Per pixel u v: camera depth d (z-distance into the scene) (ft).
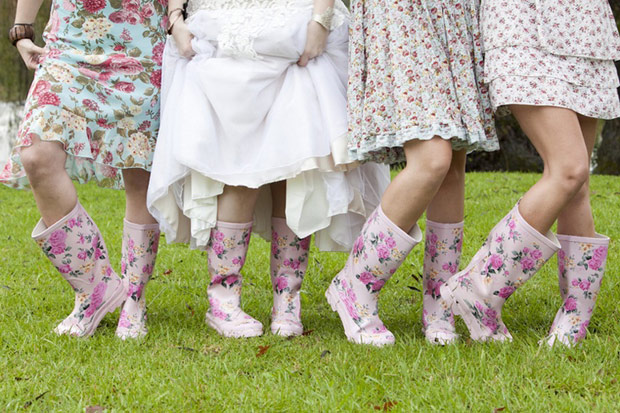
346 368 7.52
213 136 8.52
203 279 12.73
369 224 8.45
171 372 7.60
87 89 8.70
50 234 8.57
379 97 8.02
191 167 8.35
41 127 8.28
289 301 9.39
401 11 7.97
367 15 8.31
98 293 9.07
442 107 7.81
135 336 9.11
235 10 8.69
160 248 15.29
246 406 6.59
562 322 8.57
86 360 8.21
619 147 31.48
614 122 31.81
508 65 7.73
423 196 7.99
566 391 6.91
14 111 34.14
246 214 8.97
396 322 9.95
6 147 34.06
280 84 8.75
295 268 9.46
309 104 8.51
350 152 8.31
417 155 7.91
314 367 7.73
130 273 9.44
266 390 6.97
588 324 8.68
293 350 8.30
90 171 9.44
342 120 8.48
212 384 7.15
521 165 31.78
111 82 8.89
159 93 9.18
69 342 8.60
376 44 8.10
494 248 8.06
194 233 8.81
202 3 8.95
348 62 8.52
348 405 6.55
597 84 7.89
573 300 8.57
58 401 6.89
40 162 8.31
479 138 8.00
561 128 7.63
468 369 7.37
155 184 8.58
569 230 8.52
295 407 6.60
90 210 20.83
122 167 8.96
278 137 8.42
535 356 7.60
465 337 8.97
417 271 12.82
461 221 9.00
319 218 8.64
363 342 8.45
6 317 10.02
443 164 7.82
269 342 8.68
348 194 8.66
